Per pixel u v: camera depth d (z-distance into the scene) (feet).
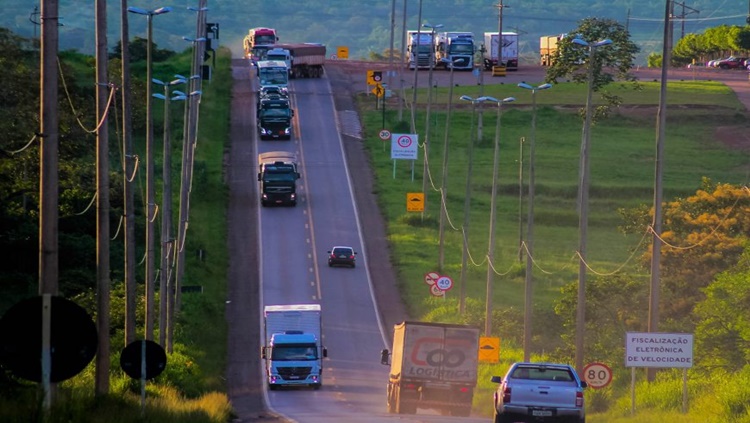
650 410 534.37
